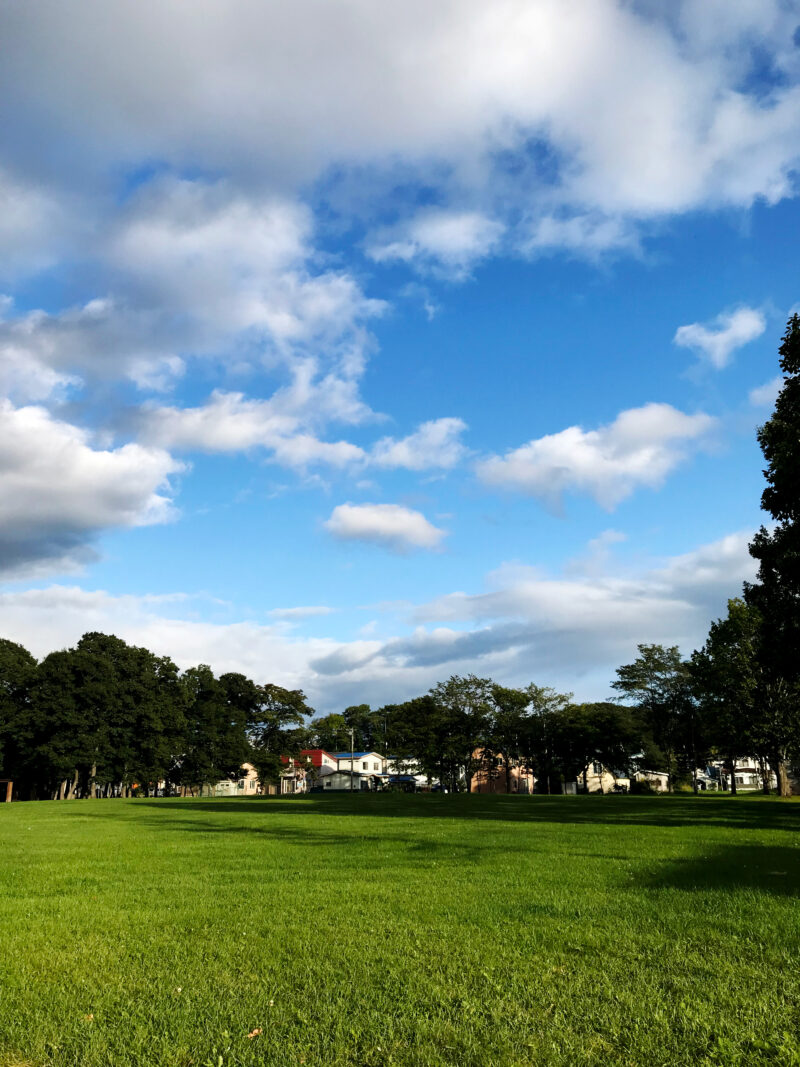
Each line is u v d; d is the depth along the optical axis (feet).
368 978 22.31
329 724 545.03
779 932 27.09
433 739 312.29
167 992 21.40
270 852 58.44
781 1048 16.71
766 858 50.52
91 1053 17.25
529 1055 16.79
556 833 74.13
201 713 301.43
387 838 69.72
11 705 260.42
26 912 33.63
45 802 202.28
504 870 45.39
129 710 269.85
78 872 47.98
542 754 308.81
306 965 23.75
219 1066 16.49
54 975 23.38
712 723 223.10
